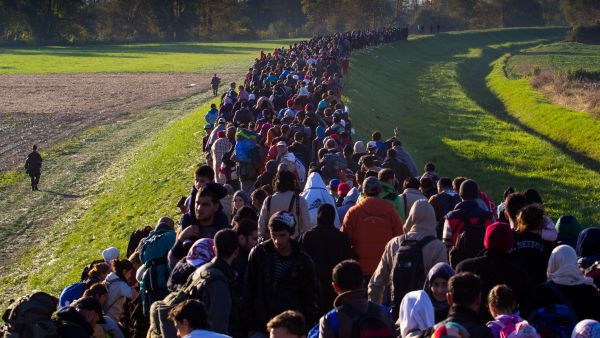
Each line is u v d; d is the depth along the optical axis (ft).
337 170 50.29
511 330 20.58
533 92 205.57
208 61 278.67
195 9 504.02
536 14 595.47
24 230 84.74
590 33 451.12
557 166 107.14
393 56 282.56
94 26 495.82
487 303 23.93
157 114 158.30
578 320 23.32
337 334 22.02
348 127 72.13
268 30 564.30
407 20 618.03
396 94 197.77
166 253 31.96
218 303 24.35
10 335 26.73
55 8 444.55
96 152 123.75
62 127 145.38
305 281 26.43
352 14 545.85
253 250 26.84
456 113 165.58
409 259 28.09
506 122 155.84
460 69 280.31
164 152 107.45
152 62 275.80
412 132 138.82
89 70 245.86
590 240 29.25
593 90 202.28
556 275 23.91
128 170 107.24
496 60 350.02
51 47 383.45
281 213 26.22
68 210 91.86
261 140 63.72
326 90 93.50
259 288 26.43
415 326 21.57
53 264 70.90
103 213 86.02
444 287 24.20
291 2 623.77
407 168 54.65
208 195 30.25
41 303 27.20
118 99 180.55
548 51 390.21
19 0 430.20
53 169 113.19
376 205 32.86
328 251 30.09
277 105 89.56
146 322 32.99
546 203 85.40
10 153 123.85
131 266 35.24
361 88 168.55
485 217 31.09
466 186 31.86
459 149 120.16
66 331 27.27
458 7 584.81
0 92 191.01
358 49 250.37
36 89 197.88
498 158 112.98
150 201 82.17
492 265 24.68
